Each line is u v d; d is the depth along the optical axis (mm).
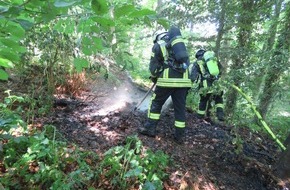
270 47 6379
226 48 6422
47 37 3938
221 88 4504
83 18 1092
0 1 977
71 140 3799
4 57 1179
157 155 3549
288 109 7957
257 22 6496
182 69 4160
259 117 4637
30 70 4980
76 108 5012
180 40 4062
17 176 2789
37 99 4637
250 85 4375
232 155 4340
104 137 4078
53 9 1002
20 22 976
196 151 4316
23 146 3129
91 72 5824
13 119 3002
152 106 4367
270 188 3807
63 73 5441
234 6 6281
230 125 5648
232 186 3652
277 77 5621
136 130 4527
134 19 1109
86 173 2979
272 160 4695
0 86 4598
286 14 6227
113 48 1323
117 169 3109
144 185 2773
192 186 3375
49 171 2791
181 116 4359
